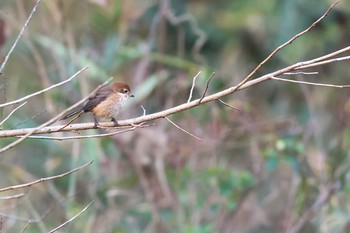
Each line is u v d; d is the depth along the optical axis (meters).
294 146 13.53
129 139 14.33
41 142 14.02
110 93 10.34
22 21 13.75
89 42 16.62
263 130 14.63
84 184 13.98
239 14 19.92
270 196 14.75
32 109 15.01
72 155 13.67
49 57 16.05
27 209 13.35
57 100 13.91
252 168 14.91
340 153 14.23
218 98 7.84
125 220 13.90
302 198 13.87
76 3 17.36
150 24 18.31
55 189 13.53
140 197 14.39
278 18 19.67
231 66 19.23
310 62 7.59
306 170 14.11
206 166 15.18
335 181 13.56
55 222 13.39
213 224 13.78
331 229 13.62
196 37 18.80
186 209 13.87
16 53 15.80
